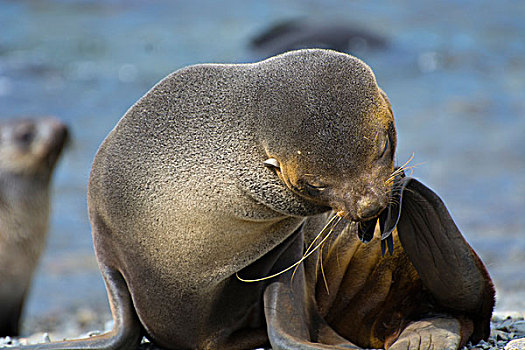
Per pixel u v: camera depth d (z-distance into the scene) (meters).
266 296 20.31
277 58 18.23
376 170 17.03
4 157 49.12
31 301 48.19
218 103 18.19
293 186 17.34
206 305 20.28
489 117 86.50
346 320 22.16
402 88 98.06
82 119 82.25
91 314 44.97
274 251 20.34
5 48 106.69
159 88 19.27
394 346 19.77
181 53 109.56
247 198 18.05
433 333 20.03
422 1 145.88
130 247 19.77
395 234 21.22
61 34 114.50
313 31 112.00
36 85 92.31
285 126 17.00
